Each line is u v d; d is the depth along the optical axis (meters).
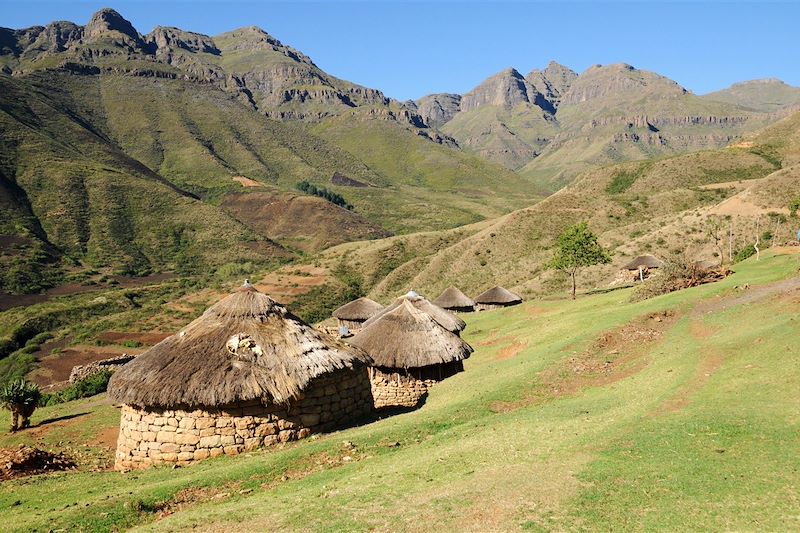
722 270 32.12
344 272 105.81
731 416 11.77
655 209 91.12
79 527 10.52
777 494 8.69
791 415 11.30
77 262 111.12
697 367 16.16
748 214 65.31
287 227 168.12
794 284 22.64
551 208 98.81
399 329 23.25
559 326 27.42
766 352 15.49
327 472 12.63
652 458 10.48
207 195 198.38
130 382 16.28
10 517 11.41
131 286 104.31
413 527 8.82
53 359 67.19
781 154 115.06
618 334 22.30
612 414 13.84
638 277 56.31
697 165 112.81
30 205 126.31
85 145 186.50
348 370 17.92
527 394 17.81
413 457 12.77
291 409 16.48
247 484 12.49
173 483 12.66
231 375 15.82
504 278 78.69
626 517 8.58
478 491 9.86
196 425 15.77
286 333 17.28
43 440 24.22
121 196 140.50
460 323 31.34
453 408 17.31
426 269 92.44
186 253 126.25
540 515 8.80
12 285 93.19
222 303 17.89
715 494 8.94
